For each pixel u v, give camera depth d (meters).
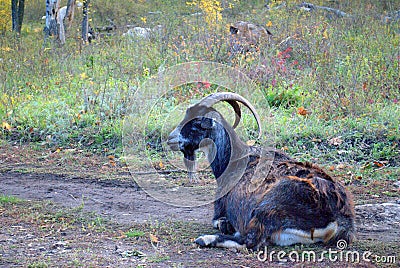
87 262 7.64
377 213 9.66
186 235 8.77
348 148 13.37
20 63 20.55
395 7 27.88
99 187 11.67
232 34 20.19
